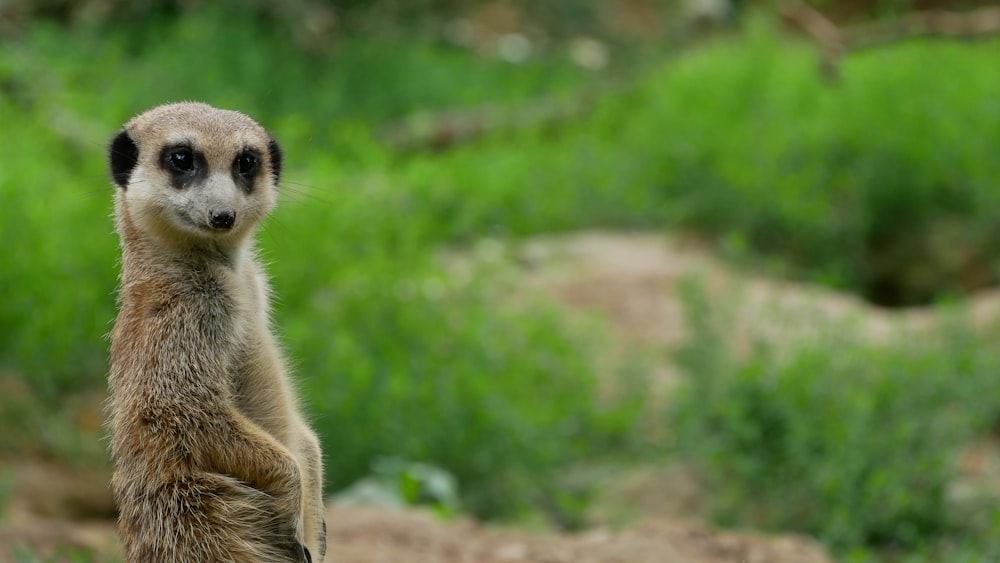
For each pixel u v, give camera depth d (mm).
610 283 16219
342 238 13477
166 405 5113
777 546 8266
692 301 12773
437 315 12836
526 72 25922
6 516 8891
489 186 18688
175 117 5691
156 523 5094
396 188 15883
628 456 11875
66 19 23422
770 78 21000
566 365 12898
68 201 12469
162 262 5418
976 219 17391
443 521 8836
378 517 8641
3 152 13062
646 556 7996
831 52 21406
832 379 11156
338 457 10906
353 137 18922
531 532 9352
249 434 5125
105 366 11852
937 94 19406
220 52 22516
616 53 25750
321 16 24906
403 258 13617
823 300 15453
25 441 10898
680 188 18859
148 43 23062
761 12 25297
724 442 10922
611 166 19625
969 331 11625
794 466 10352
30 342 11352
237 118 5840
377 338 12305
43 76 16391
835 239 17438
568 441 12016
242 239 5625
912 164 17703
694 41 26266
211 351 5238
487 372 12391
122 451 5195
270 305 6004
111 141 5688
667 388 13180
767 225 17594
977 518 9688
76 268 11836
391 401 11281
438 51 26906
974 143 17781
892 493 9688
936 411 10523
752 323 13961
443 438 11109
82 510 10516
